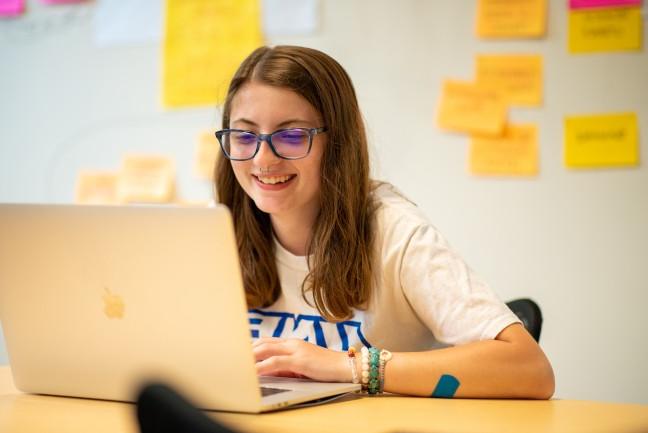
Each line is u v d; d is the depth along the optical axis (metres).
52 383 1.04
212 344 0.90
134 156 2.29
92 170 2.34
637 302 1.88
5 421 0.87
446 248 1.21
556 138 1.94
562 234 1.93
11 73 2.43
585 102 1.92
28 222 0.97
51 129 2.39
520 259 1.96
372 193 1.31
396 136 2.05
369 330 1.25
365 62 2.08
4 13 2.43
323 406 0.96
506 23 1.96
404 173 2.04
